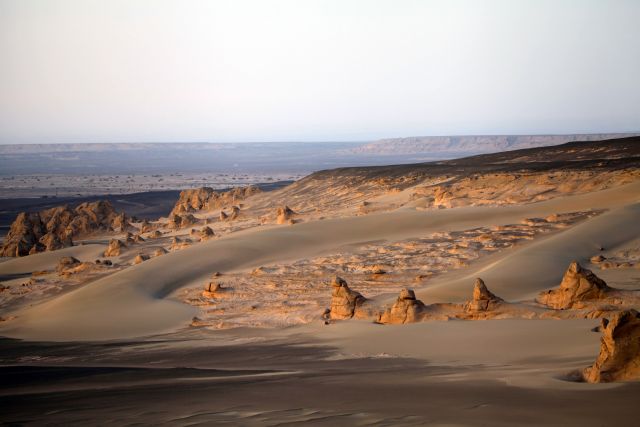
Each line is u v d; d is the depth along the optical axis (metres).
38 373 25.22
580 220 64.44
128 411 14.55
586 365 16.98
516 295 39.03
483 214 74.12
